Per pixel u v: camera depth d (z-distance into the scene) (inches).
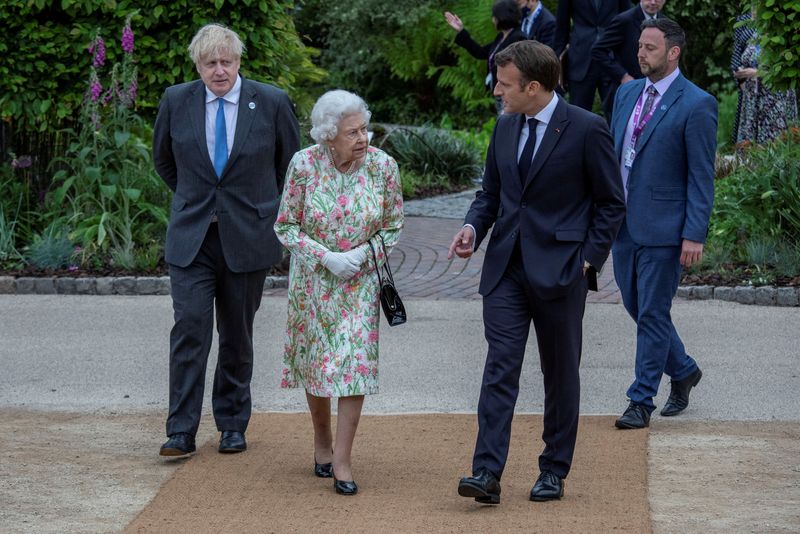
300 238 214.2
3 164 473.1
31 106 456.1
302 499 210.5
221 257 236.7
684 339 333.7
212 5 446.9
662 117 253.6
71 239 434.0
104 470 229.3
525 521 196.4
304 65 506.6
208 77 233.9
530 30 560.4
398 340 339.3
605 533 189.8
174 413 234.1
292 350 220.7
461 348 329.7
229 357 241.4
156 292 411.5
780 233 414.3
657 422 257.6
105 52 450.9
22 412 272.7
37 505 208.2
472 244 209.8
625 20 453.4
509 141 206.5
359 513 202.2
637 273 258.2
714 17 851.4
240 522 198.2
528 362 318.7
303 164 215.2
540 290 199.3
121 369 312.0
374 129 706.2
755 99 579.5
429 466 229.5
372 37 1021.2
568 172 201.8
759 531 189.9
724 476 218.8
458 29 562.9
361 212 213.9
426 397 282.4
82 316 377.1
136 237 446.3
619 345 329.7
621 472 222.1
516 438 247.1
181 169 237.8
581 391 285.6
